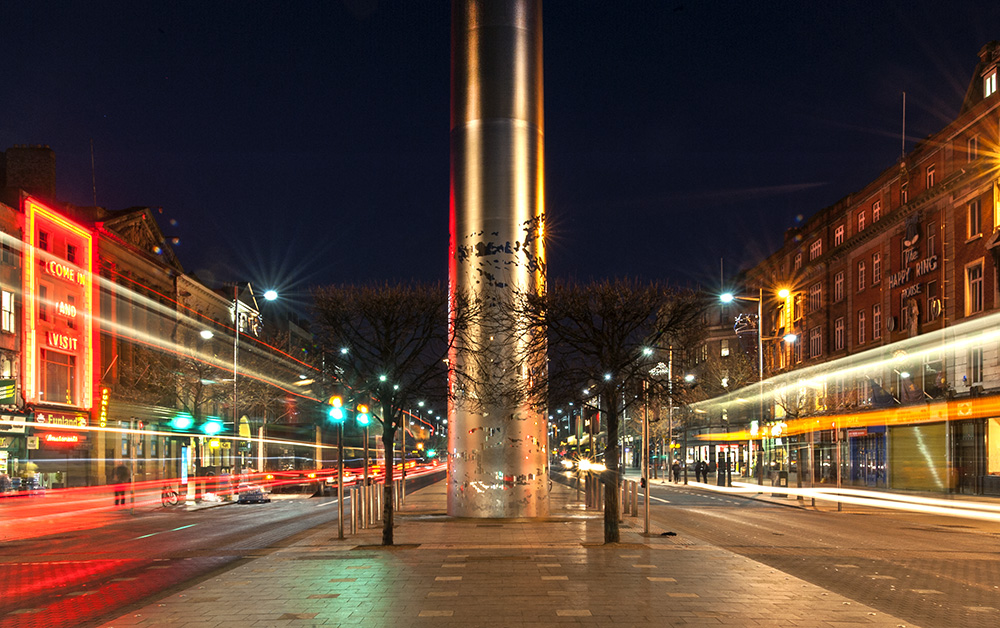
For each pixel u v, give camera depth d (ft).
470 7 85.40
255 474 157.58
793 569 49.32
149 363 172.14
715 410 259.60
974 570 49.03
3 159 168.25
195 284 210.18
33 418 137.80
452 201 85.46
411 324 66.85
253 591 39.75
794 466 201.67
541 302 64.28
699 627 31.07
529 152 84.07
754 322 227.81
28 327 139.64
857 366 170.30
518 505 82.02
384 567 47.62
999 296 122.72
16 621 35.04
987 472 125.70
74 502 125.18
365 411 68.23
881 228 160.97
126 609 37.81
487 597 37.58
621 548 56.34
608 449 60.59
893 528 79.36
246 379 186.60
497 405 80.94
